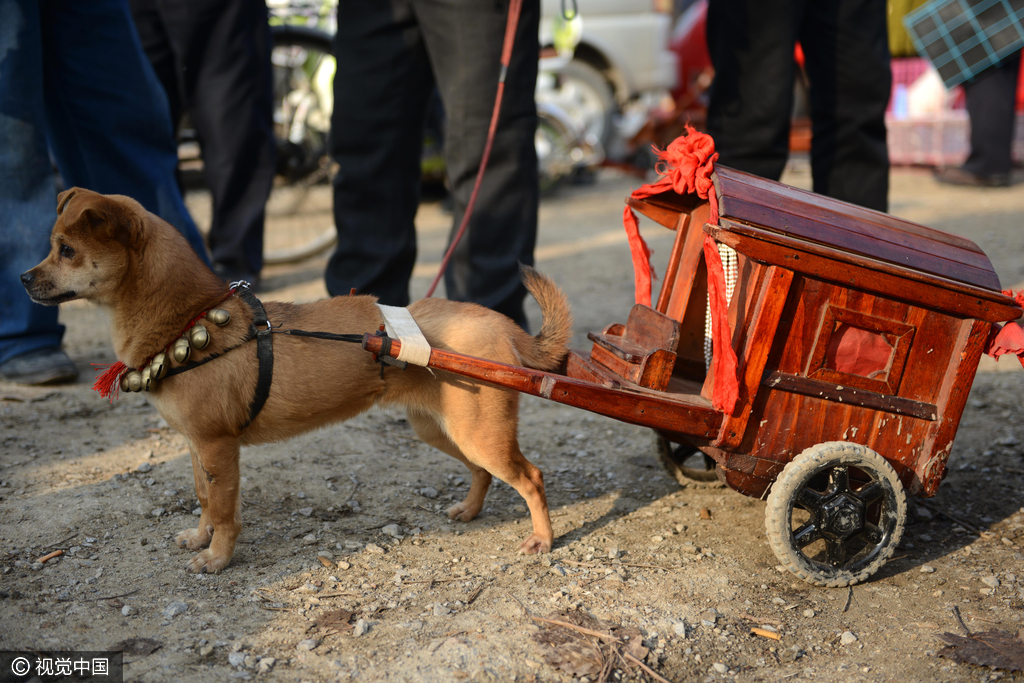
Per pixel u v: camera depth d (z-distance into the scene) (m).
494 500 3.62
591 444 4.23
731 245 2.69
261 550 3.08
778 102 4.68
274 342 2.91
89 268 2.74
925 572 3.07
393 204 4.80
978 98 9.77
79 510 3.25
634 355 3.06
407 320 2.95
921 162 11.23
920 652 2.59
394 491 3.63
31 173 4.32
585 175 11.58
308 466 3.80
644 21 11.01
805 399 2.88
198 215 7.96
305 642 2.50
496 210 4.48
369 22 4.46
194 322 2.82
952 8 8.65
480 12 4.13
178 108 6.46
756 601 2.88
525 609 2.75
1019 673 2.49
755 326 2.78
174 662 2.40
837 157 5.07
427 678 2.37
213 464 2.87
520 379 2.75
